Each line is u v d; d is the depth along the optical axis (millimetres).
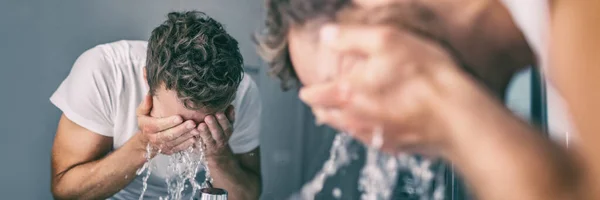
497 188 234
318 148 848
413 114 260
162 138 888
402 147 275
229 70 842
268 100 984
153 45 852
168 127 875
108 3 1063
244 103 988
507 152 233
